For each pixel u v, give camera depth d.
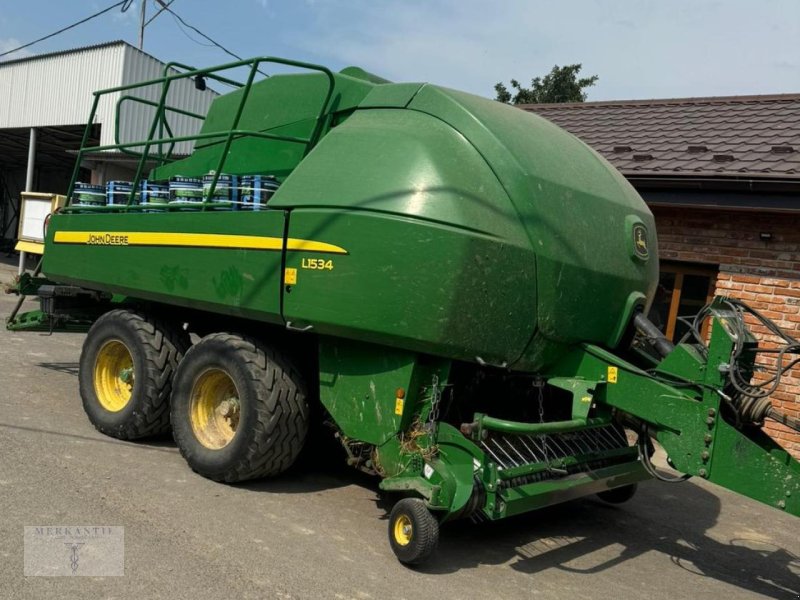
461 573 4.28
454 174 4.35
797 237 7.47
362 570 4.11
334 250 4.45
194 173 6.68
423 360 4.47
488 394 5.09
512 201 4.40
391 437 4.48
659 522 5.79
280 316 4.75
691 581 4.64
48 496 4.60
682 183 7.76
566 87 34.28
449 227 4.17
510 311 4.32
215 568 3.90
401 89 4.95
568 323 4.58
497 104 5.12
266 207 4.98
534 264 4.38
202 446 5.35
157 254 5.57
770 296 7.61
